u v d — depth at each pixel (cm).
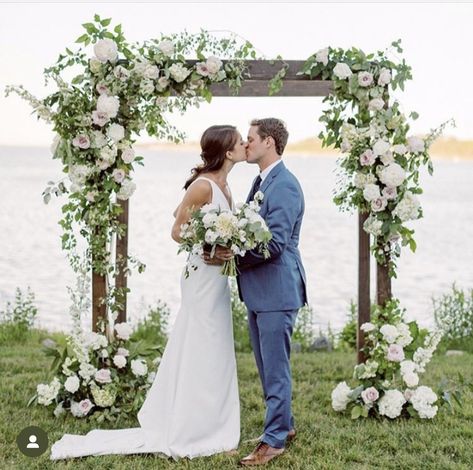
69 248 485
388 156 471
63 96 461
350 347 819
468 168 14062
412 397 479
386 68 472
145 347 516
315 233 3341
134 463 402
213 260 412
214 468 396
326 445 429
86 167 466
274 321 409
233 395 432
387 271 495
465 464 400
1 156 17575
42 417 485
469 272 2017
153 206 4766
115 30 466
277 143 414
